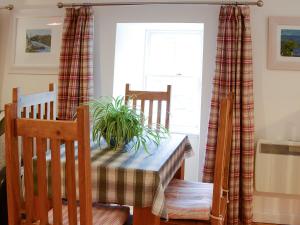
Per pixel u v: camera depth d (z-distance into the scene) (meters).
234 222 2.71
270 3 2.80
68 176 1.29
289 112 2.83
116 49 3.10
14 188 1.39
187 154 2.40
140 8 3.01
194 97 3.35
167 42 3.38
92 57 3.03
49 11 3.24
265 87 2.84
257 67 2.84
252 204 2.82
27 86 3.33
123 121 1.82
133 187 1.51
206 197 1.95
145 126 2.21
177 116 3.38
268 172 2.78
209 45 2.90
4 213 2.31
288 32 2.79
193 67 3.34
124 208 1.80
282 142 2.76
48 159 1.63
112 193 1.54
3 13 3.36
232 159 2.67
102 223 1.61
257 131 2.87
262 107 2.86
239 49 2.69
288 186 2.76
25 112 2.05
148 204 1.50
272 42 2.80
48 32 3.26
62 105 3.03
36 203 1.59
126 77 3.30
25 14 3.30
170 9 2.96
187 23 2.96
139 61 3.41
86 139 1.23
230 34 2.71
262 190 2.80
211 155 2.78
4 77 3.38
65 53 3.03
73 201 1.31
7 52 3.37
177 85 3.38
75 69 2.97
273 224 2.87
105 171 1.54
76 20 3.02
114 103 1.94
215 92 2.76
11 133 1.34
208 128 2.81
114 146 1.89
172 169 1.87
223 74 2.75
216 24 2.88
